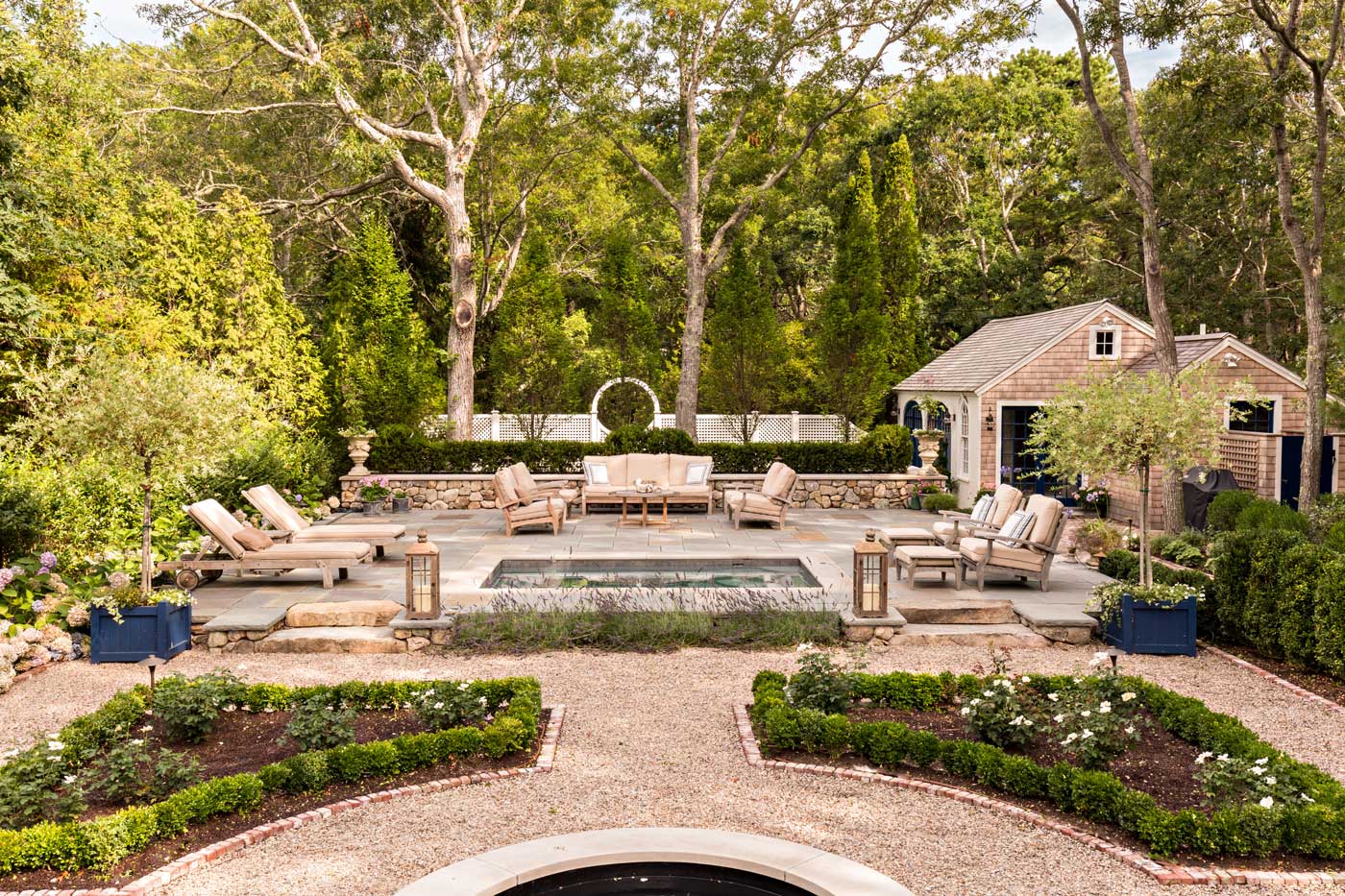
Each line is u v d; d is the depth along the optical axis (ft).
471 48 84.23
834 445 73.56
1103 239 122.11
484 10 82.23
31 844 17.99
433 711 24.89
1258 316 104.58
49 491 40.34
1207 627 36.45
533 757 23.86
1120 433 34.50
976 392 71.10
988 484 71.56
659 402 91.20
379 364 81.82
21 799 19.39
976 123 117.50
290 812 20.65
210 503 40.29
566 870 17.79
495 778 22.53
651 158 107.65
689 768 23.25
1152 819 18.99
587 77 80.94
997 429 71.20
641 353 100.17
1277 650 33.47
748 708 27.78
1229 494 52.34
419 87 85.87
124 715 24.73
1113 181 100.53
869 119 91.15
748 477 71.82
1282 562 32.37
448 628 34.65
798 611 35.86
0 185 49.26
